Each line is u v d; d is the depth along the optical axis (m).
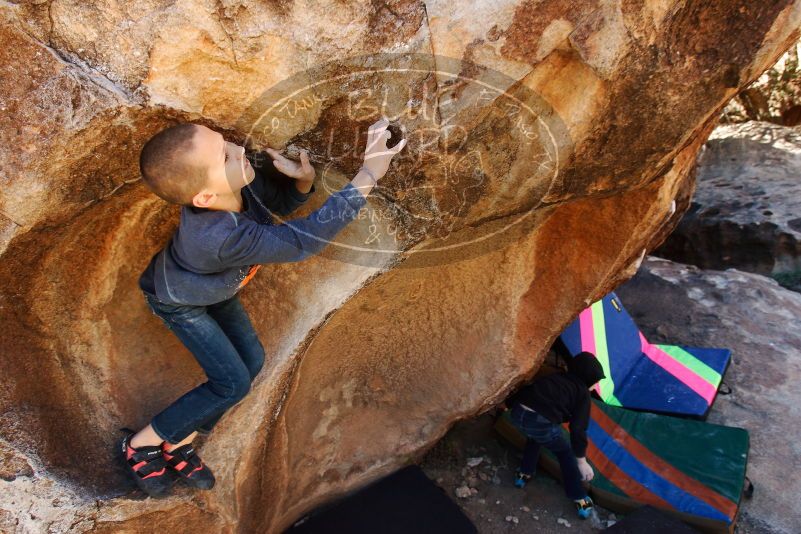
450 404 3.69
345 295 2.56
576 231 3.21
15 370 2.14
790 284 6.05
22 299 2.09
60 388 2.27
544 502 3.85
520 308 3.45
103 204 1.99
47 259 2.05
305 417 3.32
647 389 4.49
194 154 1.66
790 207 6.25
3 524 2.12
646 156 2.36
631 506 3.65
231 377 2.14
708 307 5.55
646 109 2.16
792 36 2.16
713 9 1.98
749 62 2.14
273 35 1.74
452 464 4.10
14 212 1.78
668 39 2.01
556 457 3.92
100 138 1.76
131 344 2.47
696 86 2.15
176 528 2.50
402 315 3.31
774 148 7.11
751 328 5.28
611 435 4.09
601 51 1.95
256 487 2.88
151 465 2.26
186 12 1.66
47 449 2.18
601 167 2.35
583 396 3.63
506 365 3.56
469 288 3.33
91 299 2.28
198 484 2.41
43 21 1.62
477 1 1.80
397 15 1.79
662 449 3.94
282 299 2.63
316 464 3.46
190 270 1.87
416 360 3.59
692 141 2.63
